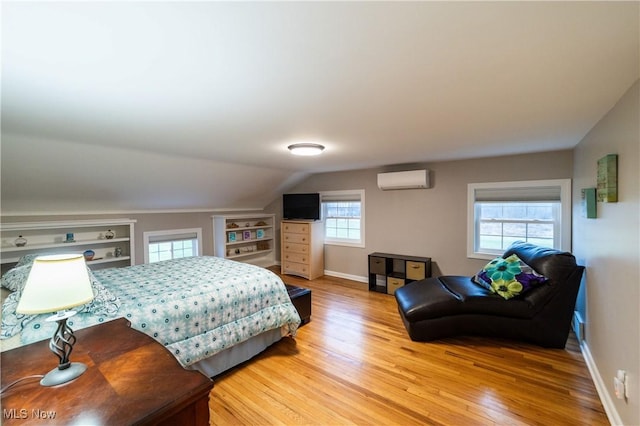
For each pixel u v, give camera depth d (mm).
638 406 1431
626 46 1126
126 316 1906
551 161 3453
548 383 2197
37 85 1465
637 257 1443
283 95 1626
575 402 1983
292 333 2906
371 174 4969
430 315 2877
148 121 2102
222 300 2412
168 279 2676
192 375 1161
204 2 846
